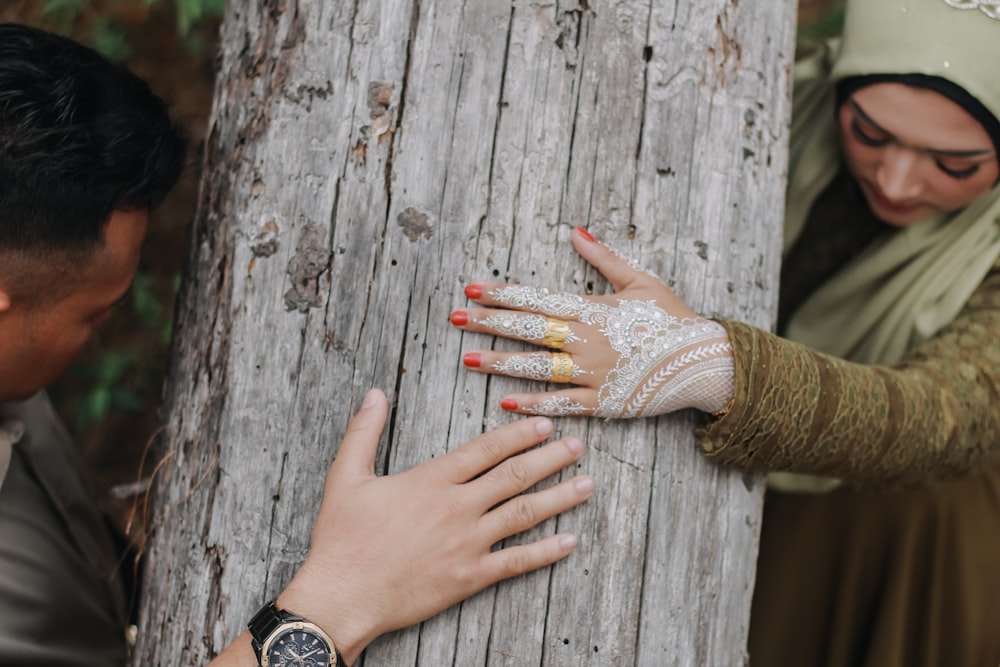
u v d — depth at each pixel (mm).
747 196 1151
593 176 1102
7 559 1267
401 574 1056
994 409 1285
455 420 1092
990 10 1269
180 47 1953
